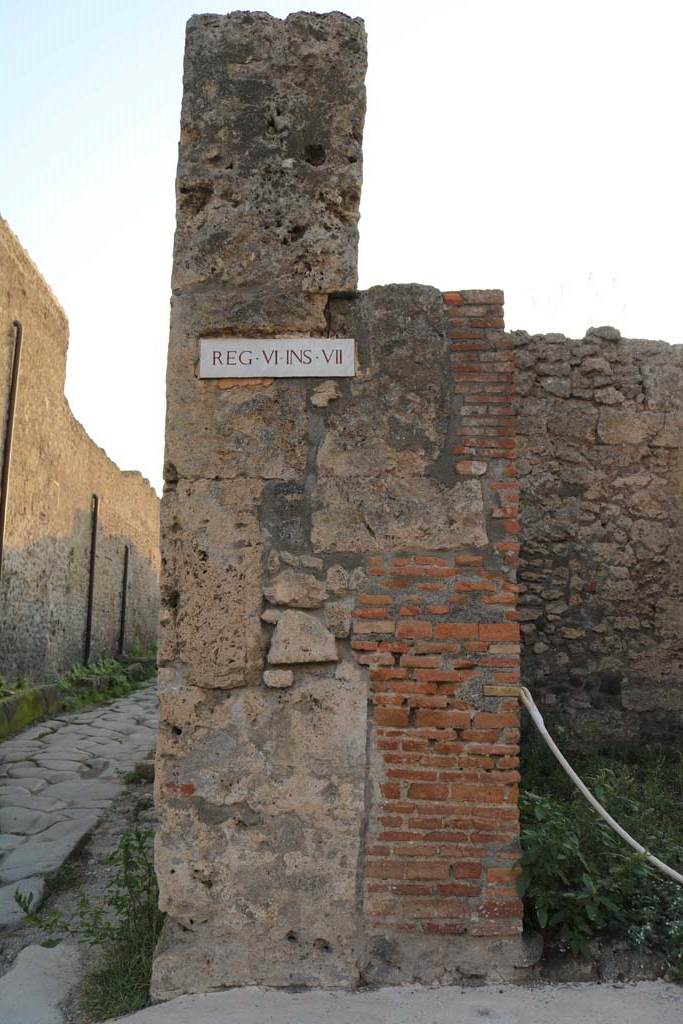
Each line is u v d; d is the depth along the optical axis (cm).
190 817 392
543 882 395
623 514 765
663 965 381
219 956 380
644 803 566
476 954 379
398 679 400
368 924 383
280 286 428
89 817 688
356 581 407
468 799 392
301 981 377
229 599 406
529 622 754
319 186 436
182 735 398
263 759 396
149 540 2497
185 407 421
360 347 426
